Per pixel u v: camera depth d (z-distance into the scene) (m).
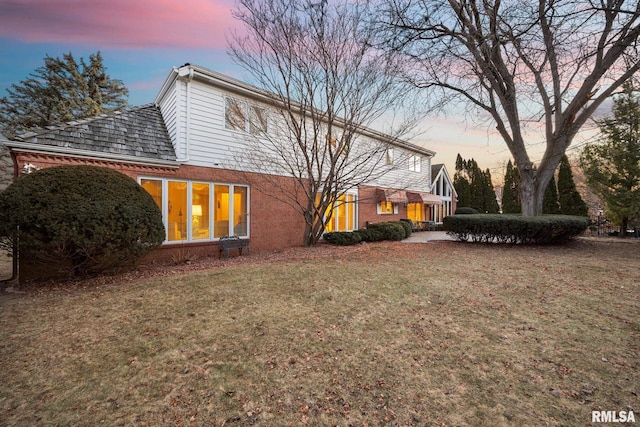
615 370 3.05
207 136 9.88
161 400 2.59
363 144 14.25
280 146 11.89
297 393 2.70
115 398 2.62
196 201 9.77
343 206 15.65
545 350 3.48
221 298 5.31
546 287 6.12
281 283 6.31
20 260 6.27
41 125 20.20
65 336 3.83
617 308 4.86
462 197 30.31
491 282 6.52
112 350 3.47
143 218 6.67
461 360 3.27
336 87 10.66
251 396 2.65
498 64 10.45
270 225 11.77
